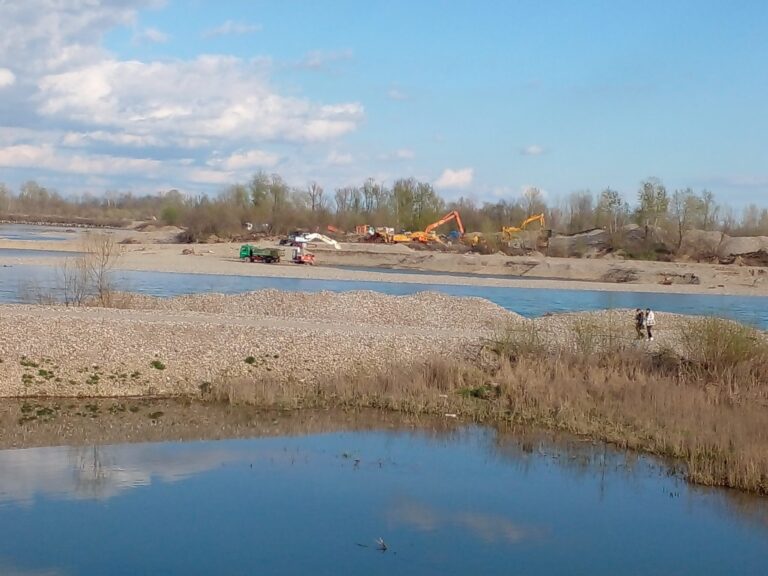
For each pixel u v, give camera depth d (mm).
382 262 107688
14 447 21109
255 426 24375
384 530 16016
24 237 136250
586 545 15672
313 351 31500
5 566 13766
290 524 16141
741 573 14578
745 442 21156
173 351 30219
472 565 14484
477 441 23297
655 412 25047
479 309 45531
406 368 30281
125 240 134375
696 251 118188
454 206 166625
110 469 19391
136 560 14164
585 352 31578
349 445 22516
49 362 28188
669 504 18172
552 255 119625
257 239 134625
